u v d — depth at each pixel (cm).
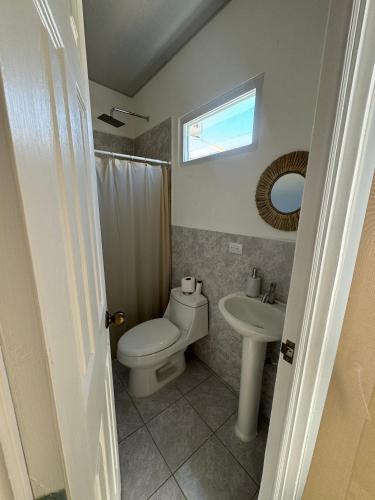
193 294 180
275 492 72
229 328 164
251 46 123
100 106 219
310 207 51
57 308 31
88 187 70
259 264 137
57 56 39
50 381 27
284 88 113
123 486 108
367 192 48
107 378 84
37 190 26
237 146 144
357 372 52
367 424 52
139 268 208
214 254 167
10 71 21
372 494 53
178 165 188
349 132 44
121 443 128
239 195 143
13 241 23
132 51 169
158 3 132
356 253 51
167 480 111
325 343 57
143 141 229
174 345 159
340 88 43
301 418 63
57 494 30
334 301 54
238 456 121
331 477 61
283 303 127
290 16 106
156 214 206
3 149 21
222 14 135
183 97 172
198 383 171
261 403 146
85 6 133
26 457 26
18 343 24
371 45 40
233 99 137
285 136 116
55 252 32
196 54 155
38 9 29
